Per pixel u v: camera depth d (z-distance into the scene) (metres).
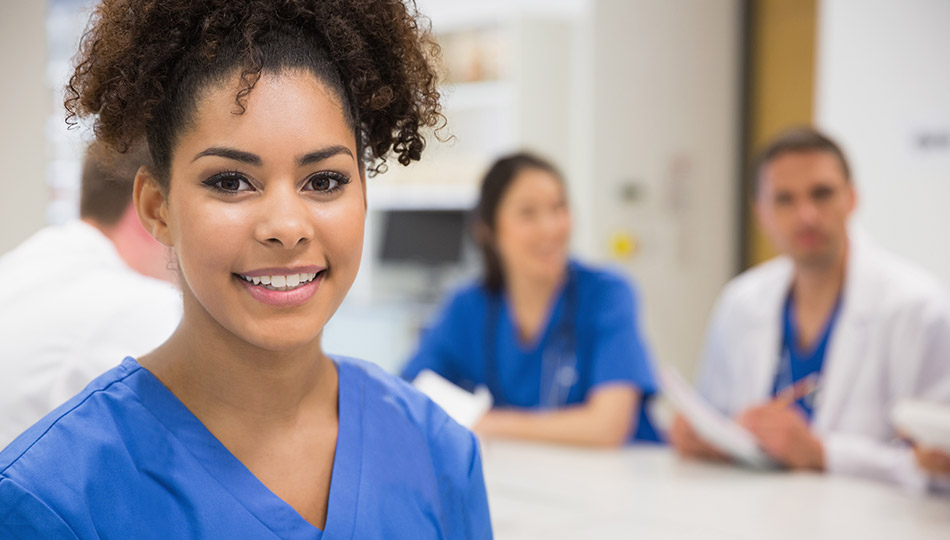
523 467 1.61
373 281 4.50
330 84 0.59
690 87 3.44
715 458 1.67
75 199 1.81
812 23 3.29
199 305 0.60
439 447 0.71
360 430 0.66
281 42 0.57
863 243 1.89
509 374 2.00
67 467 0.55
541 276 1.95
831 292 1.87
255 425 0.62
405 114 0.68
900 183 2.80
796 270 1.89
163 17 0.57
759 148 3.53
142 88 0.57
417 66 0.68
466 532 0.70
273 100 0.56
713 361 2.08
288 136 0.55
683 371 3.47
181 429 0.60
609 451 1.76
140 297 1.18
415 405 0.72
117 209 1.27
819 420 1.81
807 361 1.88
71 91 0.63
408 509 0.65
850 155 2.94
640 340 1.95
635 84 3.30
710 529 1.23
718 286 3.56
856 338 1.80
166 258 0.64
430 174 4.01
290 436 0.63
